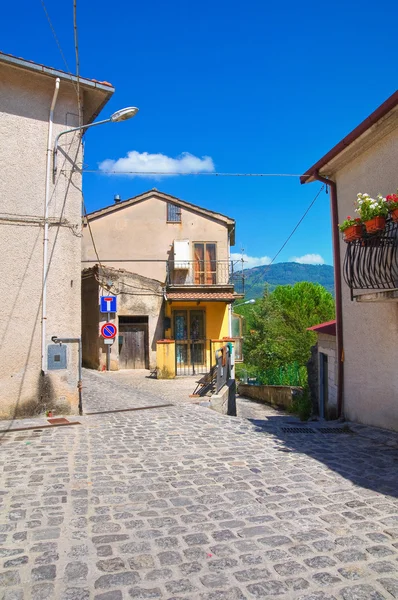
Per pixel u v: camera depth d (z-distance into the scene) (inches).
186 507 156.2
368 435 272.8
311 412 442.9
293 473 194.9
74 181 331.6
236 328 976.3
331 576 111.7
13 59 297.0
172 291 840.3
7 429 275.6
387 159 278.1
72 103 332.8
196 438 262.7
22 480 182.9
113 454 224.2
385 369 283.7
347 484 179.9
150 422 310.2
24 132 315.0
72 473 192.5
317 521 144.2
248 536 133.9
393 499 163.0
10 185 308.2
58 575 112.5
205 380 557.0
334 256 343.9
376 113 257.1
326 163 331.3
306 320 1179.9
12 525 140.7
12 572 113.6
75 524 141.9
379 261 248.2
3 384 302.8
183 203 917.2
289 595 104.3
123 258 893.8
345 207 330.6
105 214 897.5
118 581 110.2
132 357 803.4
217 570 115.1
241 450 235.5
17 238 309.0
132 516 148.3
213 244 914.7
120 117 301.4
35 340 312.2
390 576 111.4
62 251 323.0
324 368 419.2
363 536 133.1
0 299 302.7
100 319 772.0
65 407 322.0
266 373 719.1
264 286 1042.7
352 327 323.3
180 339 858.1
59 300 320.5
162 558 121.1
